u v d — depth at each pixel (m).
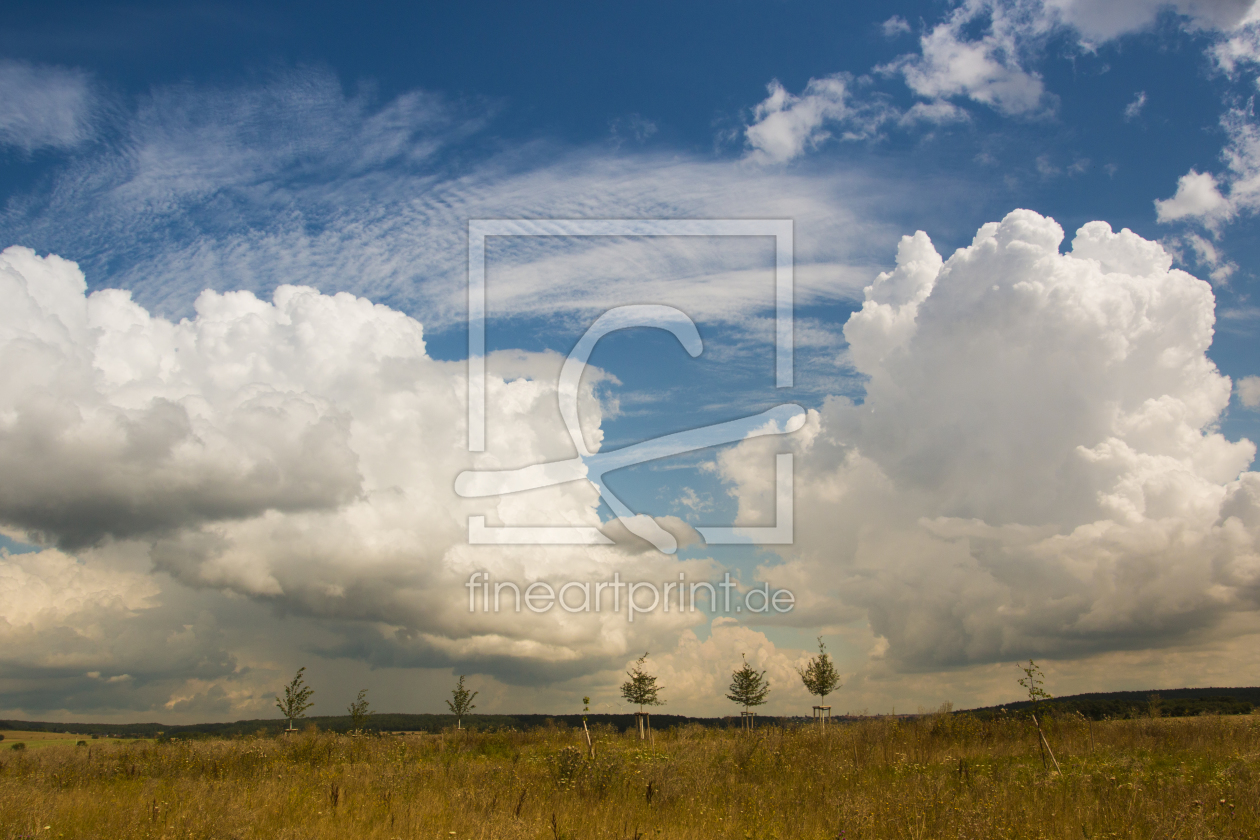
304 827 11.58
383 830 11.47
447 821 12.09
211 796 14.29
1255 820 10.97
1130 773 15.45
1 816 12.06
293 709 29.27
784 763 18.59
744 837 11.35
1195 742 21.28
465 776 17.56
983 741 23.31
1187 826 10.17
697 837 11.19
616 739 28.72
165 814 12.29
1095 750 20.64
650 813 13.10
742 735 23.84
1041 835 10.53
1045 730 23.66
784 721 27.86
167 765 20.95
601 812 12.88
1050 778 14.72
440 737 29.25
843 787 15.39
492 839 11.06
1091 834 10.60
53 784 17.75
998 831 10.74
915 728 24.27
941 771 16.20
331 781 16.61
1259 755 17.95
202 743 25.97
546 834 11.31
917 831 10.91
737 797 14.09
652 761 18.22
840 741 22.22
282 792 15.28
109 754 24.19
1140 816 11.21
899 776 16.81
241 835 11.17
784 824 12.07
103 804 13.80
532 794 14.84
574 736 29.22
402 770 18.28
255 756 22.14
